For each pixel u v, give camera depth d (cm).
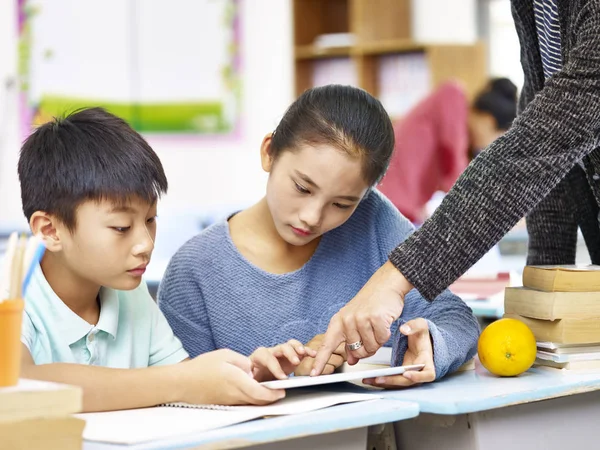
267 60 414
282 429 97
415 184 421
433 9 616
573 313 138
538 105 132
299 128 138
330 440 106
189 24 398
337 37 588
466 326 143
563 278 138
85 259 123
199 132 401
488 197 128
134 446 92
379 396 116
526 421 122
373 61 575
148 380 114
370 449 127
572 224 164
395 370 122
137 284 126
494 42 614
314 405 109
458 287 249
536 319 142
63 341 129
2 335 87
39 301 128
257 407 110
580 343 139
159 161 131
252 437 96
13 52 374
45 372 114
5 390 85
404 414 107
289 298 158
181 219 395
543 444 124
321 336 146
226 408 110
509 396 116
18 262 91
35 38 375
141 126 394
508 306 147
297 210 138
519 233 328
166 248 385
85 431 99
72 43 380
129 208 122
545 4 145
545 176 129
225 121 405
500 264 284
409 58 560
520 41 160
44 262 131
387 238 162
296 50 593
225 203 405
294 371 138
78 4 380
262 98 412
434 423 121
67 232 123
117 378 114
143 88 395
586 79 130
